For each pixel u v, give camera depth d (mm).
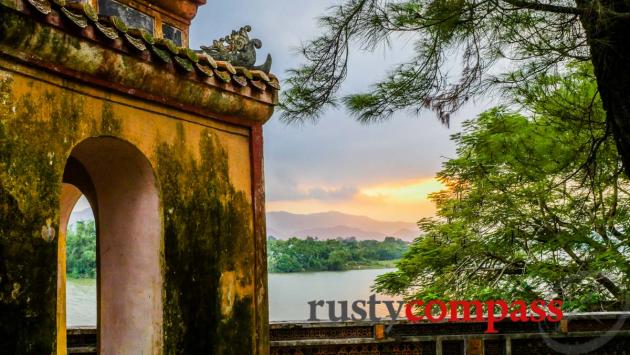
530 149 12742
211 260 6012
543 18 6527
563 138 12203
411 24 6582
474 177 14867
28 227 4473
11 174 4387
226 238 6215
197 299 5816
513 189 14500
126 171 5570
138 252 5609
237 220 6367
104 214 5746
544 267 13625
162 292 5484
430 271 15336
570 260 14008
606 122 7145
